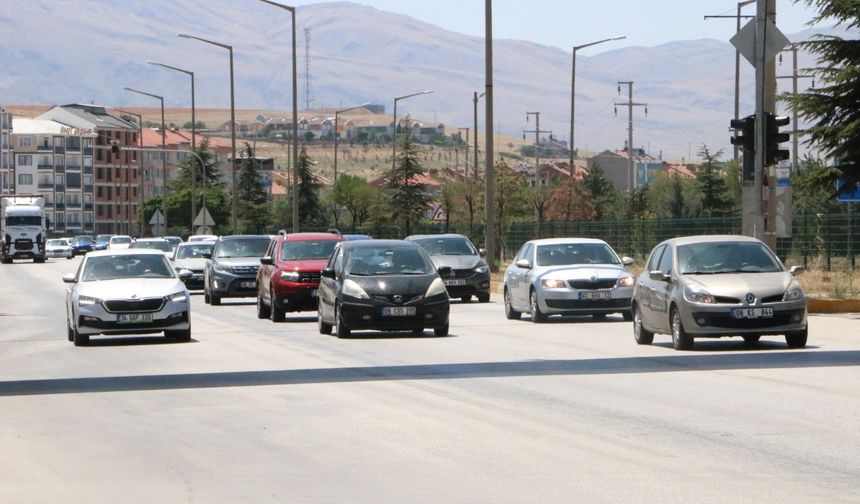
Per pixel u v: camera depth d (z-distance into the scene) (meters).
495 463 25.31
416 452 26.81
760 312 48.31
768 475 23.47
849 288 82.19
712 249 51.31
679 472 23.94
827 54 65.56
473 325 66.62
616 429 29.38
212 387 39.81
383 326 58.41
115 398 37.62
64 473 25.28
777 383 37.75
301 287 72.19
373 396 36.50
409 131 183.62
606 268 68.06
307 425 31.08
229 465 25.78
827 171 66.69
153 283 59.88
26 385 41.59
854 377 39.19
